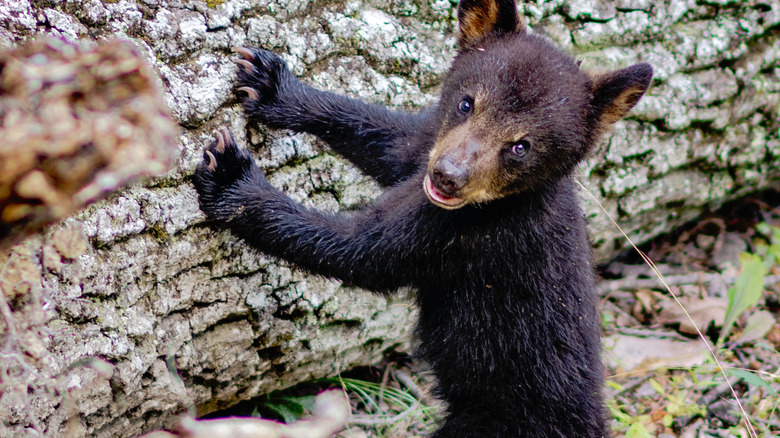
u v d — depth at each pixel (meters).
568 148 4.34
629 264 7.31
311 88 4.87
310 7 4.89
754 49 6.95
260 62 4.55
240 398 5.14
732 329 6.50
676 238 7.62
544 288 4.81
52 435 3.78
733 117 6.92
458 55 4.72
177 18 4.20
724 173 7.27
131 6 4.01
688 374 6.01
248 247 4.63
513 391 4.95
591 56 6.06
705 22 6.70
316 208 4.98
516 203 4.59
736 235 7.57
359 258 4.70
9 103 1.86
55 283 3.69
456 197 4.16
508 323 4.89
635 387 5.90
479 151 4.12
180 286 4.40
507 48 4.38
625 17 6.13
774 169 7.62
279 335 4.98
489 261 4.77
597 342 5.08
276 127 4.72
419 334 5.34
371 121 4.99
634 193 6.60
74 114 1.85
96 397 4.00
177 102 4.18
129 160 1.78
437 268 4.84
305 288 4.99
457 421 5.05
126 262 4.02
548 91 4.17
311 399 5.39
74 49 2.05
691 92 6.54
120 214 3.94
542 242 4.72
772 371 5.98
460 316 5.00
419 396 5.65
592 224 6.42
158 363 4.34
